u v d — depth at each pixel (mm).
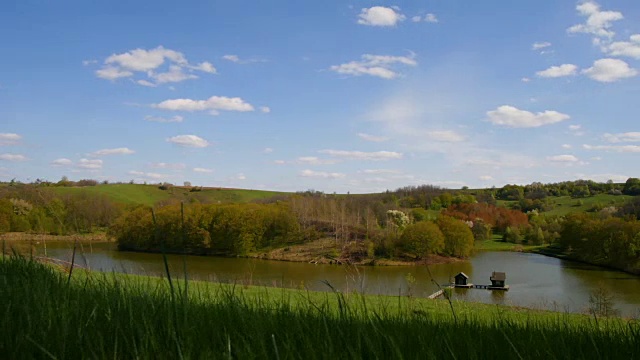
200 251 64125
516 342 2936
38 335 2566
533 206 121438
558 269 57000
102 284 3857
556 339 3088
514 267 58188
